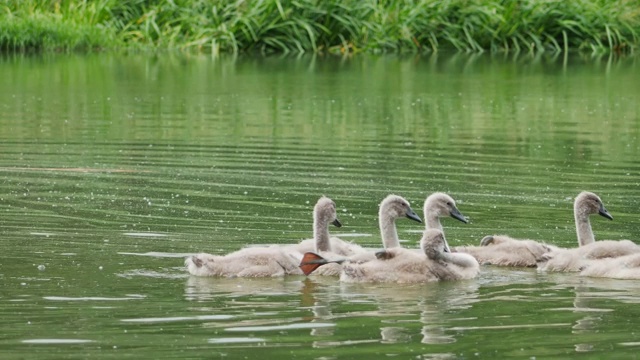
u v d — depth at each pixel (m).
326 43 42.53
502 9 43.31
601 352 10.44
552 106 29.44
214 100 29.48
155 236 15.31
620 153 22.62
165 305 11.85
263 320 11.35
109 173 19.81
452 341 10.74
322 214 14.47
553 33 43.59
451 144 23.47
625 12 43.62
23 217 16.28
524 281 13.46
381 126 25.78
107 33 41.41
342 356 10.25
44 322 11.11
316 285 13.09
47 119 25.97
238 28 41.94
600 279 13.56
